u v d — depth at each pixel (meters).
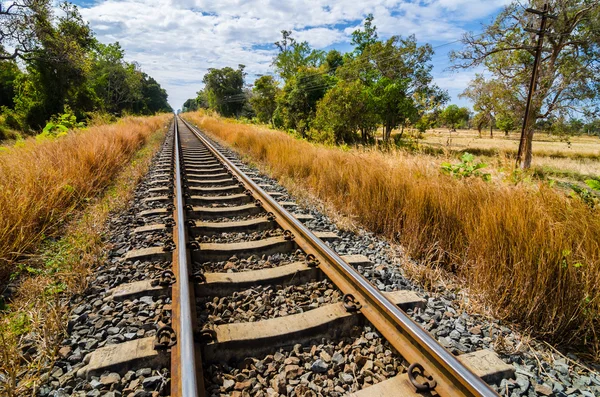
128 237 4.40
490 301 3.13
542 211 3.53
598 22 19.45
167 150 13.13
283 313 2.85
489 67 23.62
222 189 6.91
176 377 2.00
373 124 26.08
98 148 8.45
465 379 1.90
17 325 2.50
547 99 21.69
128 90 62.94
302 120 30.25
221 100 73.88
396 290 3.32
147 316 2.74
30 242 3.76
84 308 2.85
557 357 2.56
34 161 6.09
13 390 1.98
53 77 30.34
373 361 2.35
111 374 2.12
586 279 2.75
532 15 20.02
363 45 40.75
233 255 3.93
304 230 4.12
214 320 2.71
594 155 31.52
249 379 2.20
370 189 5.75
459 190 4.67
